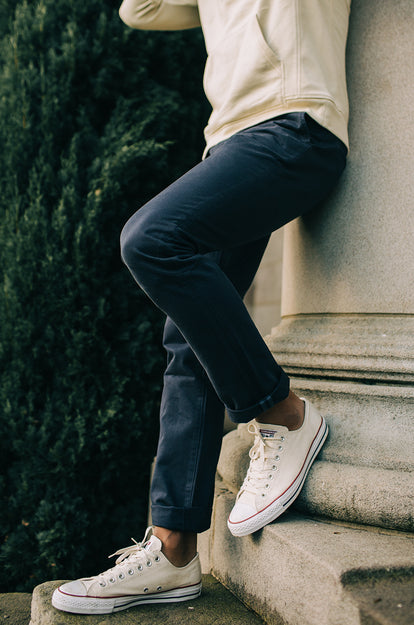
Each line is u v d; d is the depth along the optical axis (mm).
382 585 991
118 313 2146
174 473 1344
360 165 1474
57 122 2121
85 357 2031
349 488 1257
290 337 1617
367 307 1448
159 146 2115
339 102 1370
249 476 1349
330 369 1469
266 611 1223
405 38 1428
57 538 1893
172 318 1215
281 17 1335
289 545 1154
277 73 1313
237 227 1255
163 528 1326
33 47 2152
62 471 1956
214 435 1371
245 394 1230
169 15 1790
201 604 1322
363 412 1388
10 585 1916
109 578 1262
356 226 1475
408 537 1188
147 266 1176
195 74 2473
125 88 2244
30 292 2025
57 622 1195
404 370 1328
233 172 1228
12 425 1993
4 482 2016
